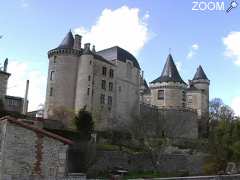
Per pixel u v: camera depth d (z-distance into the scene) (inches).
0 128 715.4
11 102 2306.8
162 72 3708.2
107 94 2763.3
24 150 708.7
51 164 732.7
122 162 1612.9
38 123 1503.4
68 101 2583.7
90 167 1373.0
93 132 1909.4
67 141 755.4
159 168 1790.1
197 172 1820.9
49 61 2726.4
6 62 2251.5
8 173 685.3
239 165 1678.2
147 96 3858.3
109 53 3038.9
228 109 3383.4
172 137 2454.5
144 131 2229.3
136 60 3223.4
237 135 1791.3
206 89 4111.7
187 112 3068.4
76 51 2689.5
